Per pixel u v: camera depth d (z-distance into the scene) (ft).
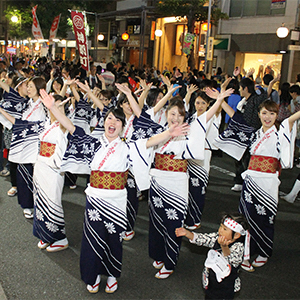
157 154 11.81
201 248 14.32
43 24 75.87
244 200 13.02
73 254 13.24
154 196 11.90
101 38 70.44
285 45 50.83
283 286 11.93
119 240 10.89
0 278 11.46
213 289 9.68
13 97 15.80
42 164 12.89
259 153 12.69
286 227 16.47
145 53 77.66
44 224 12.98
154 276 12.16
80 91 21.13
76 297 10.78
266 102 12.46
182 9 50.37
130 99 12.25
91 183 10.82
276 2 51.47
